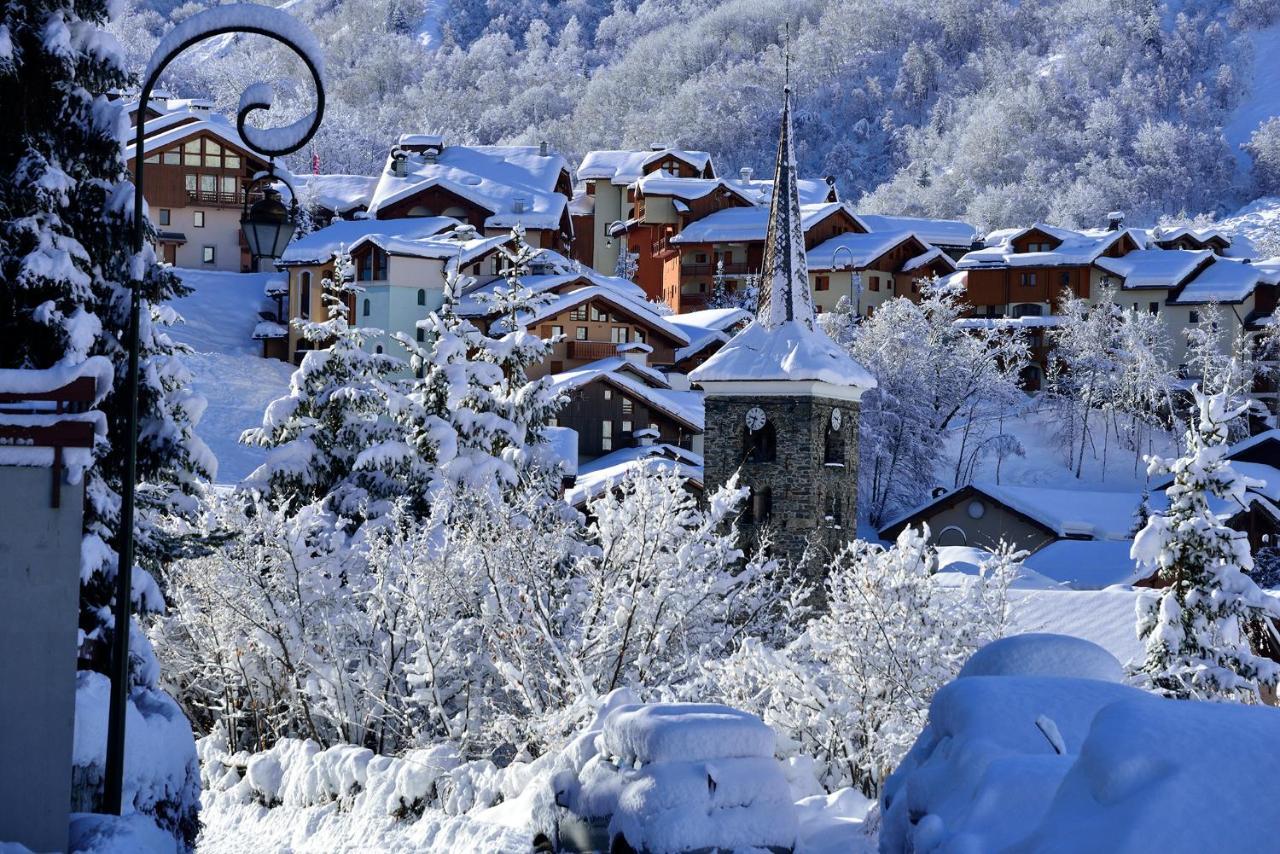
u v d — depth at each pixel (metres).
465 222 135.00
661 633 37.78
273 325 117.69
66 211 27.97
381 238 113.31
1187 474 40.34
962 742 14.78
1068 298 148.12
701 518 41.62
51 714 19.19
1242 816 10.86
